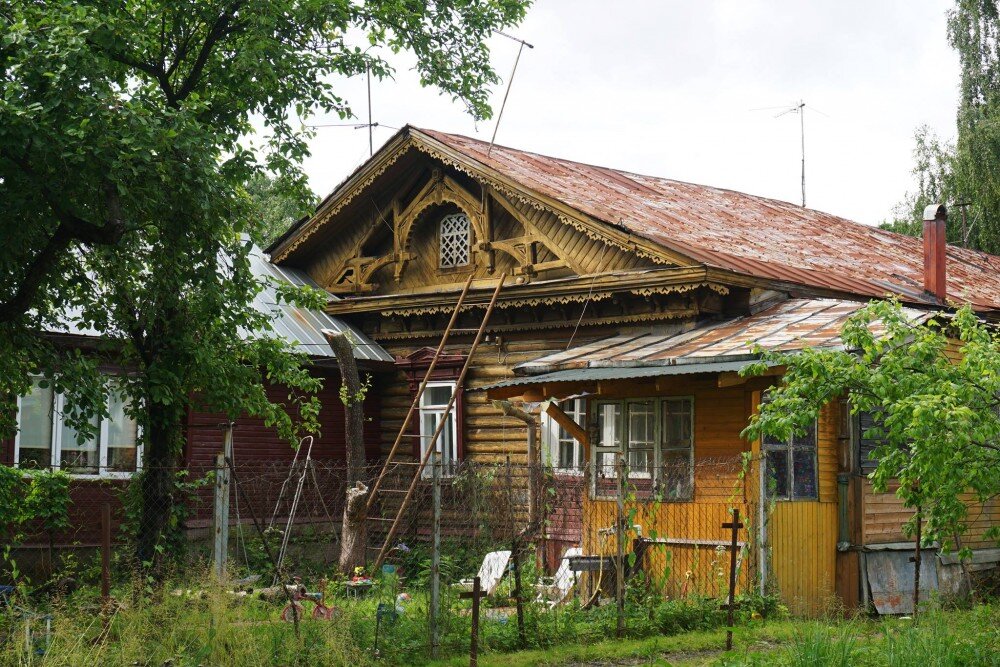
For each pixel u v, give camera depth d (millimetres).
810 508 14812
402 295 22188
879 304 11391
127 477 18750
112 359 16469
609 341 18797
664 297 18766
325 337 20641
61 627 9227
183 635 9961
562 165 25266
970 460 10297
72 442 18672
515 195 20875
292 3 15398
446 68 17250
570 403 19859
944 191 40406
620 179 25703
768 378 14320
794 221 27359
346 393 19016
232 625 10086
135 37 14570
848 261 23547
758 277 18453
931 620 12492
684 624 12977
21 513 15172
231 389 14875
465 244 22594
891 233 30875
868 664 10445
